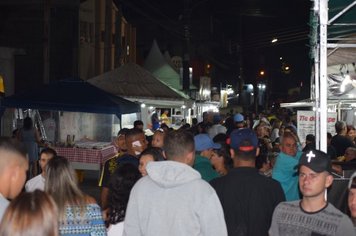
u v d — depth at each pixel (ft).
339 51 27.99
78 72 81.20
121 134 24.54
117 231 15.33
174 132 14.17
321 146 18.60
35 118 52.54
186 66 88.53
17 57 77.97
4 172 11.48
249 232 14.58
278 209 12.74
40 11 77.77
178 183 12.99
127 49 107.76
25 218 8.36
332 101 33.47
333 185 16.79
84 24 88.43
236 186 14.82
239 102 156.15
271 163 24.97
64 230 12.30
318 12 19.03
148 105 59.88
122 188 15.64
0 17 78.02
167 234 12.88
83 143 49.39
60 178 13.34
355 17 20.58
